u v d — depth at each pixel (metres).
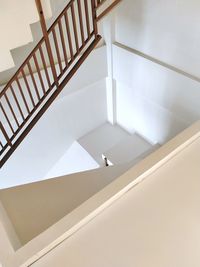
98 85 4.38
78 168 5.22
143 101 4.11
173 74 3.22
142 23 3.24
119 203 1.30
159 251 1.12
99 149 4.75
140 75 3.73
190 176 1.41
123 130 5.12
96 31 2.40
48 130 4.23
